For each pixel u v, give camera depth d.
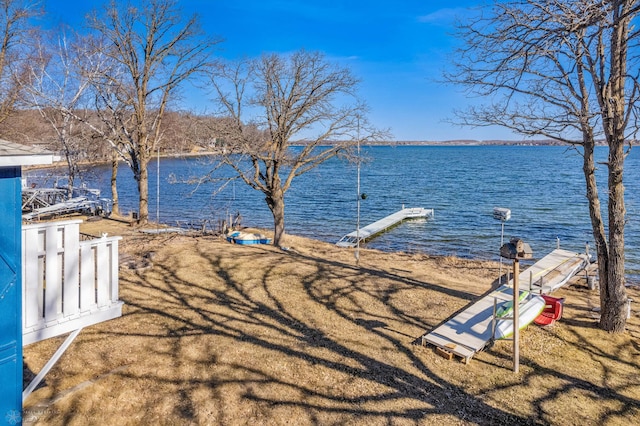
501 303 9.29
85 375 6.22
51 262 4.91
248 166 19.14
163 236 16.92
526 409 5.98
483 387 6.54
